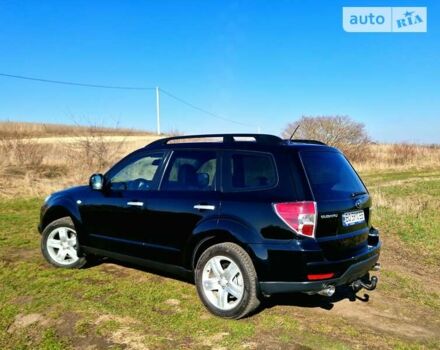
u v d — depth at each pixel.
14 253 6.54
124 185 5.34
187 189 4.66
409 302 4.93
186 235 4.52
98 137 18.38
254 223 4.01
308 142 4.61
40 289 4.95
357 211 4.36
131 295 4.80
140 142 30.03
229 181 4.36
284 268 3.87
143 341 3.77
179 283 5.23
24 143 18.25
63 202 5.80
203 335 3.89
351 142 28.30
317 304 4.75
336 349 3.71
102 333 3.90
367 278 5.71
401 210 10.49
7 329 4.01
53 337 3.84
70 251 5.83
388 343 3.87
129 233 5.09
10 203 11.42
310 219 3.82
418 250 7.32
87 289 4.97
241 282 4.10
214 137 4.79
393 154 28.11
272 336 3.92
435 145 29.36
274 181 4.06
